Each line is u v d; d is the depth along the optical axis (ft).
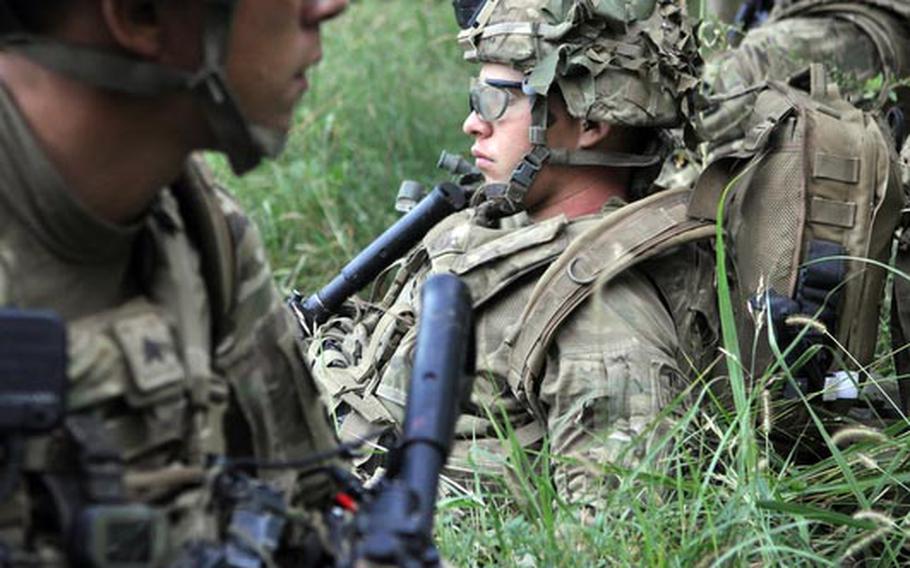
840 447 14.06
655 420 12.09
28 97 7.50
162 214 8.11
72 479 7.29
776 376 13.82
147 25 7.41
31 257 7.55
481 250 14.26
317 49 7.96
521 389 13.67
